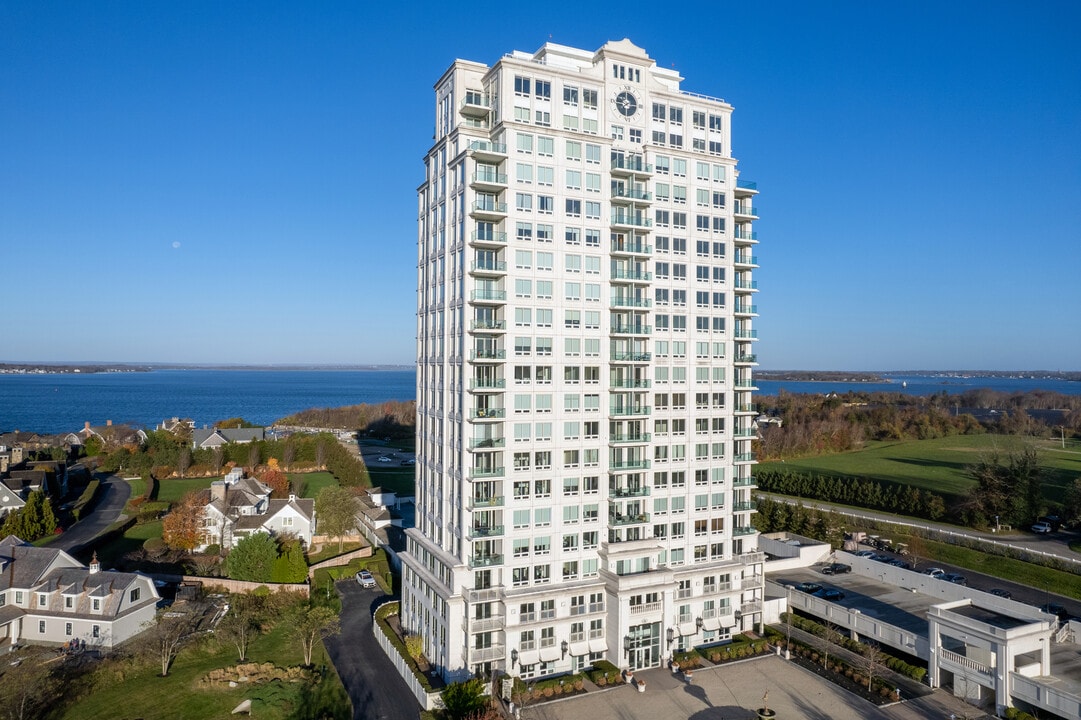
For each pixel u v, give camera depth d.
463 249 68.56
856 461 185.25
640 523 72.88
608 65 73.00
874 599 82.31
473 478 65.62
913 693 64.00
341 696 64.69
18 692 59.62
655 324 74.56
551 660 67.44
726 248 79.00
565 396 69.94
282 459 197.25
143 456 184.25
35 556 83.31
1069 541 108.88
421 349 81.75
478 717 55.97
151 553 110.25
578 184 70.62
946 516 125.12
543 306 68.81
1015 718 57.38
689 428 76.44
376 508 129.25
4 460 156.38
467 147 67.94
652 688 65.62
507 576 67.56
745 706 61.94
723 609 77.12
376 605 90.38
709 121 79.00
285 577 97.38
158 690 65.69
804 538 107.44
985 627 60.84
